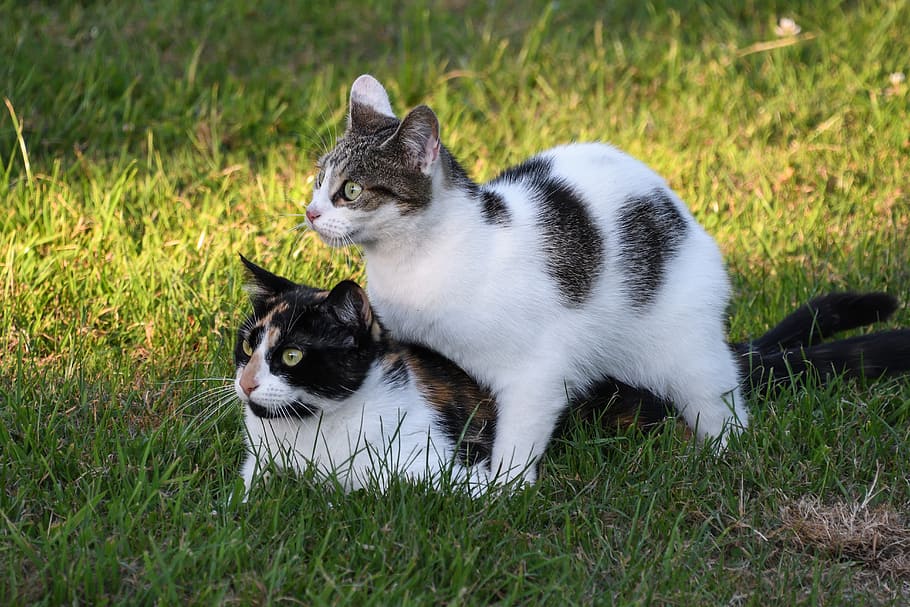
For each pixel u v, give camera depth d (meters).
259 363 4.86
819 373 5.88
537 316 5.12
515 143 8.98
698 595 4.36
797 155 8.80
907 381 5.96
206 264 6.93
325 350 4.84
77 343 6.21
